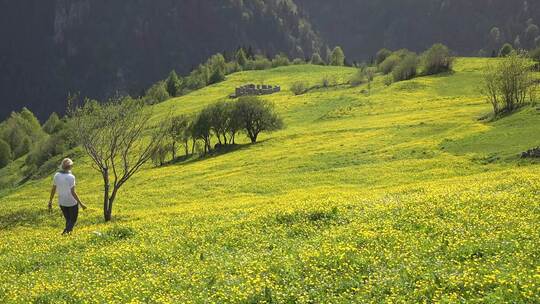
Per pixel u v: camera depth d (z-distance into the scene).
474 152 56.88
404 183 46.75
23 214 40.59
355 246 17.25
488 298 12.03
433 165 53.56
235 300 13.59
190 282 15.49
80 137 38.97
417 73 164.75
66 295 15.70
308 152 77.00
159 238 22.64
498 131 64.44
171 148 108.12
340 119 112.94
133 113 42.38
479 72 154.00
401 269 14.54
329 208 24.95
